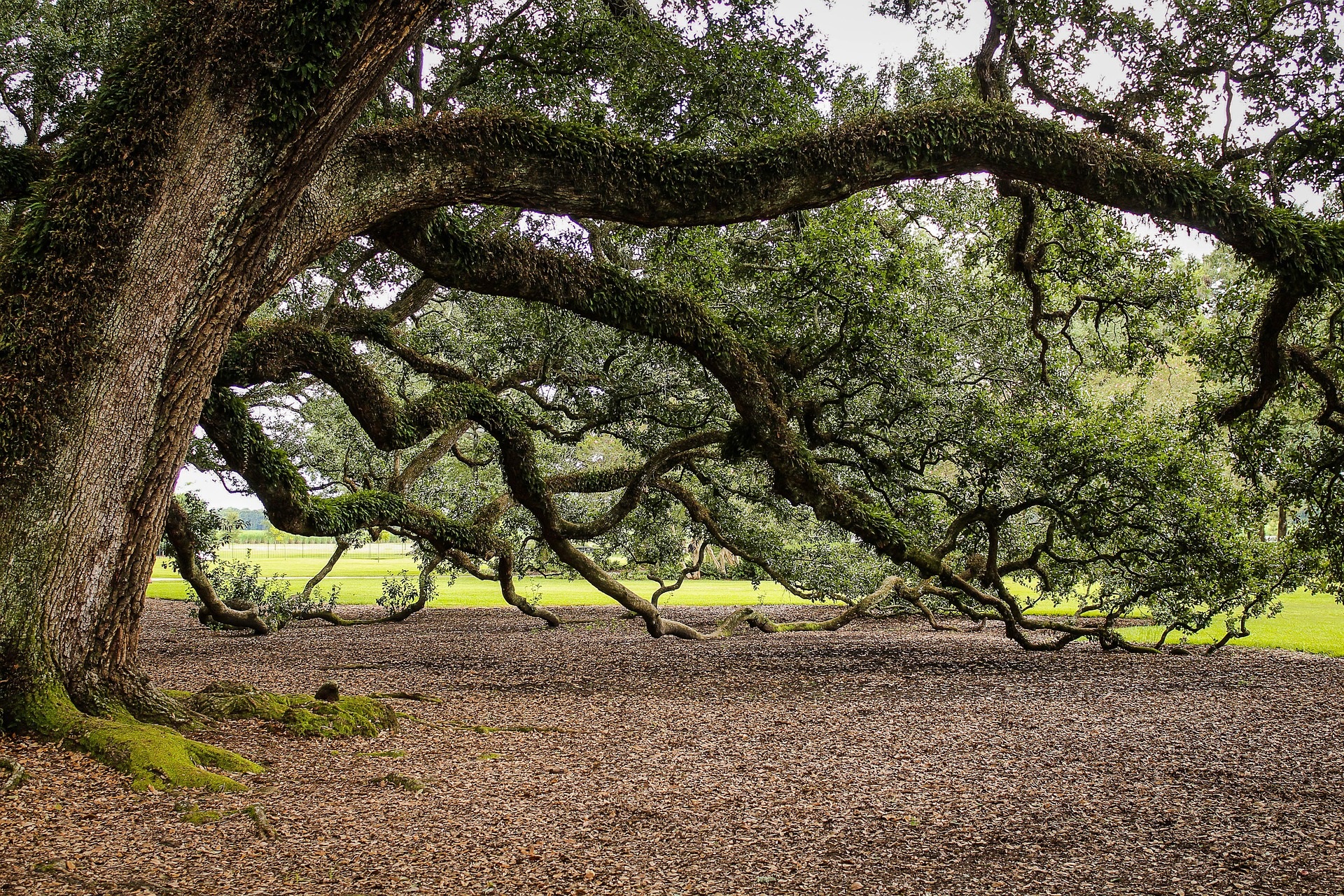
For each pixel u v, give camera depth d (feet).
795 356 39.83
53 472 18.89
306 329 30.48
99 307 18.57
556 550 46.55
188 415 20.13
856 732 28.81
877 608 77.30
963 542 50.31
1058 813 19.65
